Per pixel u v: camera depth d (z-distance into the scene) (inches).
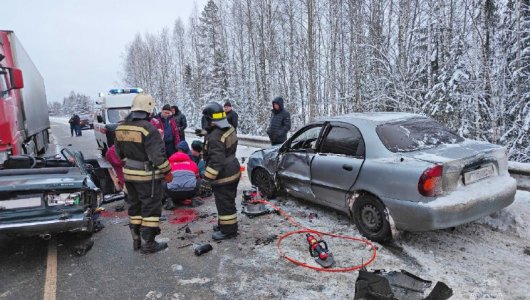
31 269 154.5
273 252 160.7
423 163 142.3
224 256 159.5
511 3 428.8
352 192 173.3
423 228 141.3
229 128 171.6
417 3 553.3
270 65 983.0
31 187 149.9
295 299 122.7
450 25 495.2
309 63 730.2
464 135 430.3
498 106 417.1
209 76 1161.4
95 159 257.1
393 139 163.8
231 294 127.9
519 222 166.2
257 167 245.3
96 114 533.3
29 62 424.8
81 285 138.9
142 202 163.2
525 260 141.7
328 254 148.1
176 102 1694.1
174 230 195.5
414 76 498.0
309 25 725.9
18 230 146.4
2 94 239.6
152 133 156.3
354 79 668.1
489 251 150.6
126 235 192.5
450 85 435.5
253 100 1074.7
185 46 1710.1
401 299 106.6
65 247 177.5
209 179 168.4
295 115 905.5
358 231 176.2
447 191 140.9
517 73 403.9
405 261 145.6
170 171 163.5
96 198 187.6
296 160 208.5
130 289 134.3
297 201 231.9
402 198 146.5
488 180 154.0
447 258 146.3
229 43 1327.5
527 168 182.9
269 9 964.6
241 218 208.2
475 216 143.5
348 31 741.9
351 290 127.0
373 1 649.0
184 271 147.2
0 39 301.1
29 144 378.0
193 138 712.4
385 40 616.4
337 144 184.5
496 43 430.3
